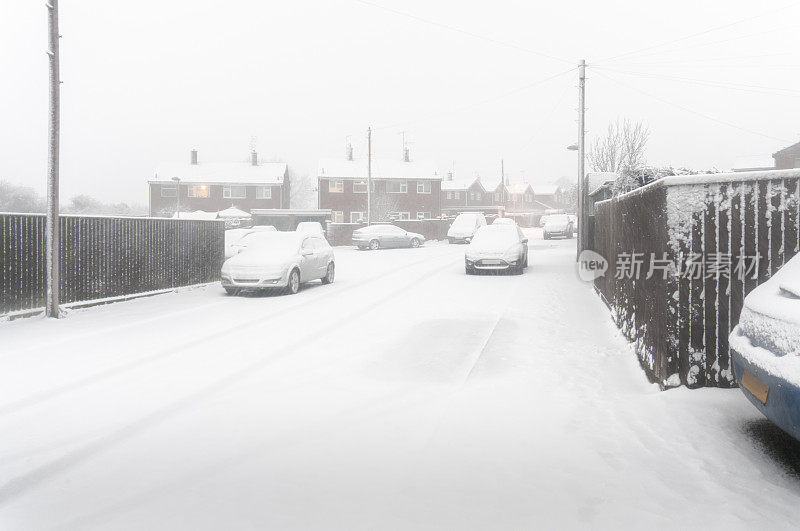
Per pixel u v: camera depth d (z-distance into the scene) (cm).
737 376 403
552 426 467
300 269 1383
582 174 1988
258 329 911
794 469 373
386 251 2975
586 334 830
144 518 326
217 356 734
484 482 365
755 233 512
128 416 509
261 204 5834
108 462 409
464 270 1855
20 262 1020
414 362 695
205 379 627
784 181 505
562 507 330
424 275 1712
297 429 472
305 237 1472
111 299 1201
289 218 4331
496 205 9131
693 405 491
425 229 4306
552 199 10925
